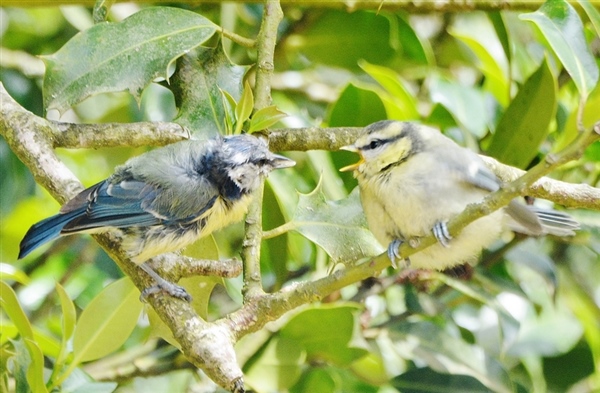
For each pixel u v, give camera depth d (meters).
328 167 10.70
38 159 8.74
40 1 10.56
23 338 7.85
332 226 8.99
